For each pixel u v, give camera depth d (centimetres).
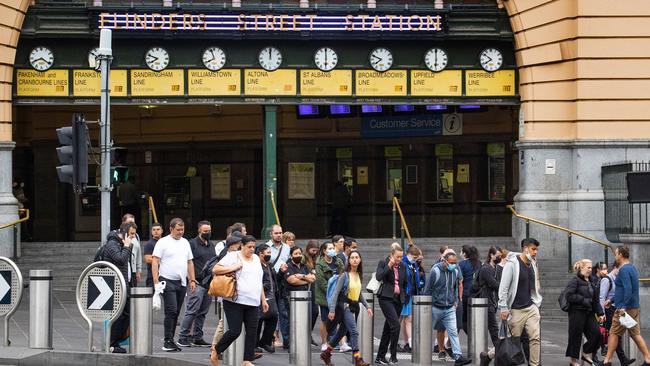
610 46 3397
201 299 2319
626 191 3228
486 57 3519
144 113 4288
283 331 2370
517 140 3669
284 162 4212
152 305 2066
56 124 4175
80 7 3391
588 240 3375
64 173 2258
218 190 4300
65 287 3228
